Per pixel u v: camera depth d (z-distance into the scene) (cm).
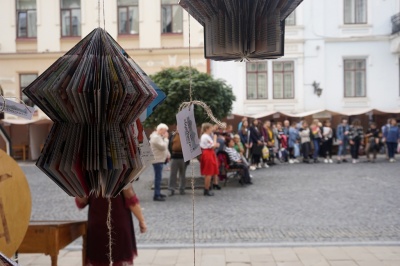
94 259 344
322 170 1387
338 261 478
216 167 973
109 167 154
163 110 1026
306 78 2030
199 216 755
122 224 348
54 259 332
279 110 2034
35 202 934
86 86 147
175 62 1964
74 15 1984
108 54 158
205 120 1046
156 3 1959
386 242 556
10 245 237
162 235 626
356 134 1600
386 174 1255
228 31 175
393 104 2020
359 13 2027
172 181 989
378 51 2016
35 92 150
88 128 155
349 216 732
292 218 726
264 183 1134
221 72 2017
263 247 544
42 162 158
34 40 1991
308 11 2016
